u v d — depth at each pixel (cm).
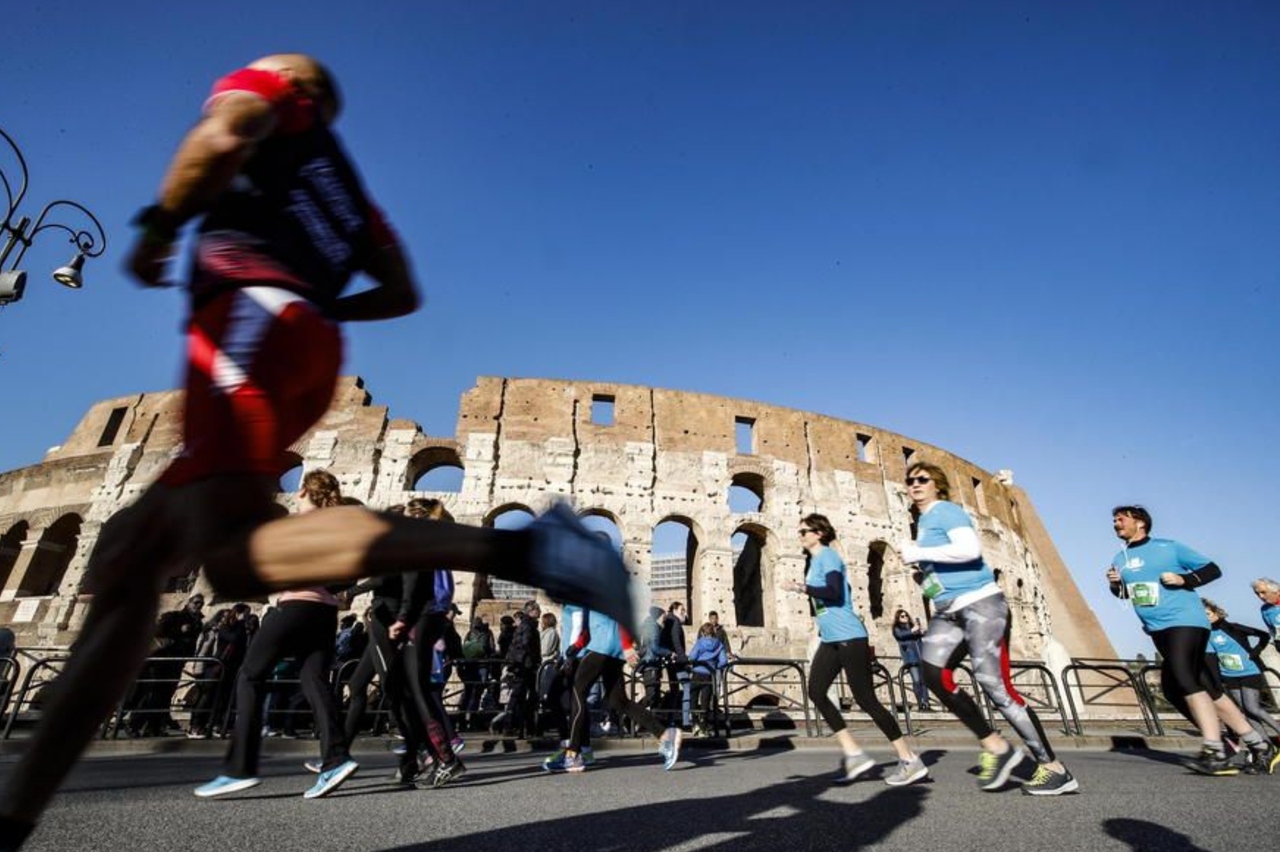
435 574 513
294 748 798
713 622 1243
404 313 188
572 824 307
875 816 333
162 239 145
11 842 111
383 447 2067
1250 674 724
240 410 129
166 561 127
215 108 139
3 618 1869
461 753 853
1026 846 266
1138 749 964
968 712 443
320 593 438
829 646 523
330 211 161
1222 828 305
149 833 272
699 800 394
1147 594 573
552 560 121
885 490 2491
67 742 115
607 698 650
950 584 455
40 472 2178
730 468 2292
